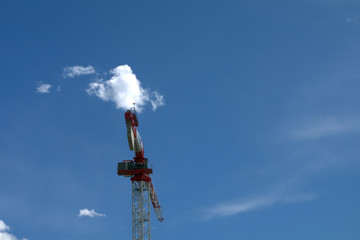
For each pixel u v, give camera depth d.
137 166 137.00
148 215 131.62
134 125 133.12
